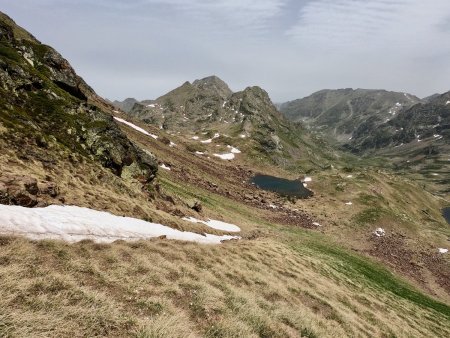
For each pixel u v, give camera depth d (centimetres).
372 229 11475
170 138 19788
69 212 2280
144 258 1877
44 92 4319
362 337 2427
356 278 5038
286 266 3650
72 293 1213
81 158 3734
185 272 1958
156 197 4834
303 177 19262
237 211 8538
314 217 11569
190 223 4409
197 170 12456
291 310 2052
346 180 17012
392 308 4050
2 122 3058
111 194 3391
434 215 17862
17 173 2364
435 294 6981
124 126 12444
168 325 1202
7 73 3912
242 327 1460
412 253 9762
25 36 9631
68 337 970
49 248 1553
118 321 1132
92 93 14900
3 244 1449
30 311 1003
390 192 17112
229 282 2262
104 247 1852
